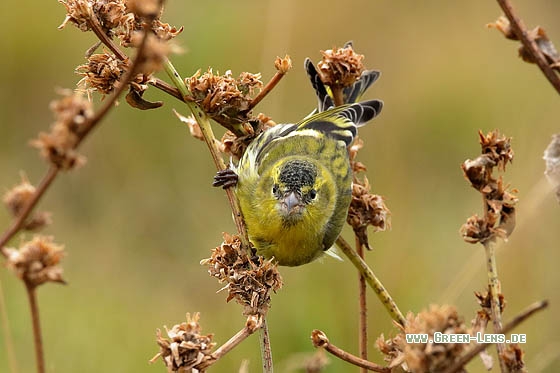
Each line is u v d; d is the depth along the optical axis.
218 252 5.50
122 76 5.67
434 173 14.06
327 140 7.85
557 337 10.14
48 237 3.81
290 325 10.30
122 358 10.52
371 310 10.55
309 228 7.51
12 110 13.86
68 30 14.05
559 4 16.25
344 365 9.35
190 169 13.05
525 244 10.84
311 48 14.80
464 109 14.70
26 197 3.78
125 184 12.95
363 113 8.33
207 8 14.20
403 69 15.37
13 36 13.91
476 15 15.91
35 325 3.76
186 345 4.59
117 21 5.61
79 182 13.02
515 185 11.37
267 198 7.41
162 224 12.66
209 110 5.92
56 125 3.59
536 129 12.47
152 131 13.20
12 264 3.69
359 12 15.44
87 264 12.03
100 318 10.99
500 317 4.86
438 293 10.90
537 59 4.60
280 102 11.81
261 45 13.88
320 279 10.84
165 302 11.62
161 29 5.63
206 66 13.72
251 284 5.36
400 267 11.20
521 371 4.66
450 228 12.77
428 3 16.03
